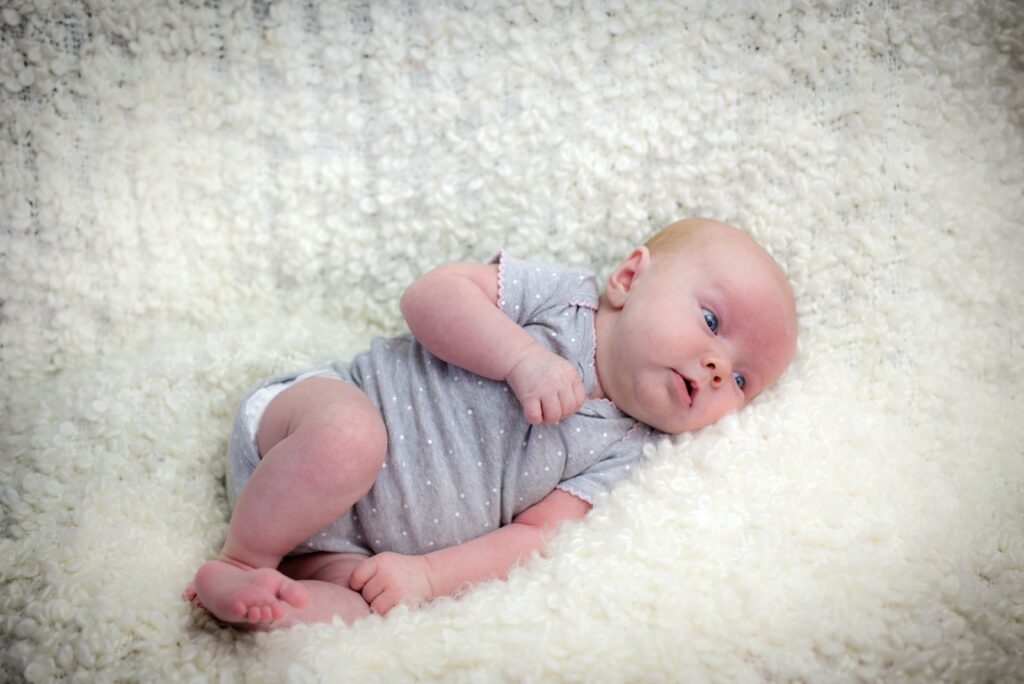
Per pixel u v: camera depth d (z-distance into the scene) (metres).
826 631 1.45
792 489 1.66
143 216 1.91
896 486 1.70
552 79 1.97
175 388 1.84
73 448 1.71
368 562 1.62
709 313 1.77
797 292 1.98
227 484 1.75
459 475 1.71
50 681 1.41
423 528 1.71
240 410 1.74
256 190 1.96
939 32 1.92
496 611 1.48
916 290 1.95
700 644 1.43
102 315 1.92
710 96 1.97
